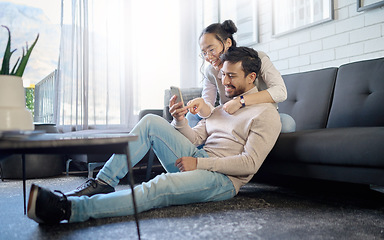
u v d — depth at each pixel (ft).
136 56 12.09
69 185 7.50
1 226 3.99
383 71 6.21
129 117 11.80
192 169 4.64
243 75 5.28
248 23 11.06
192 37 14.05
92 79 11.28
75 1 10.93
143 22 12.90
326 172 5.02
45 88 13.05
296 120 7.34
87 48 11.10
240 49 5.30
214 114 5.63
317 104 7.10
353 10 8.04
